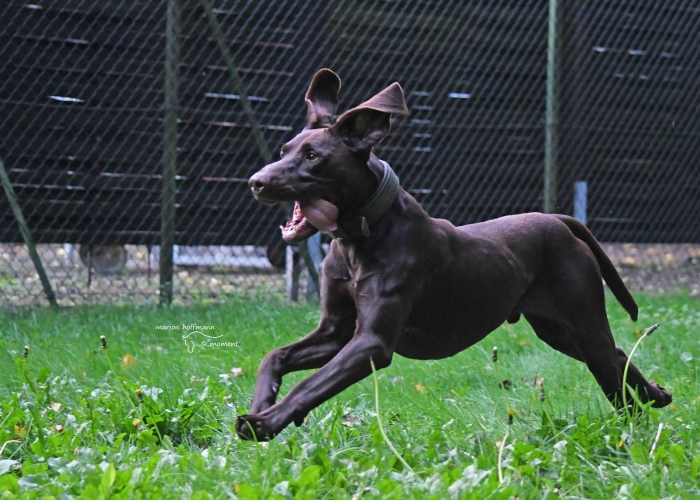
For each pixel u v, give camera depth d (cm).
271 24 1091
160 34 1052
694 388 653
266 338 838
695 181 1344
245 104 1030
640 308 1075
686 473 429
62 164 1041
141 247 1285
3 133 1012
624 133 1277
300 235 452
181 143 1080
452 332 495
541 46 1210
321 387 426
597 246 570
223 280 1191
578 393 643
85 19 1020
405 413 576
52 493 388
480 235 512
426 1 1152
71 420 525
